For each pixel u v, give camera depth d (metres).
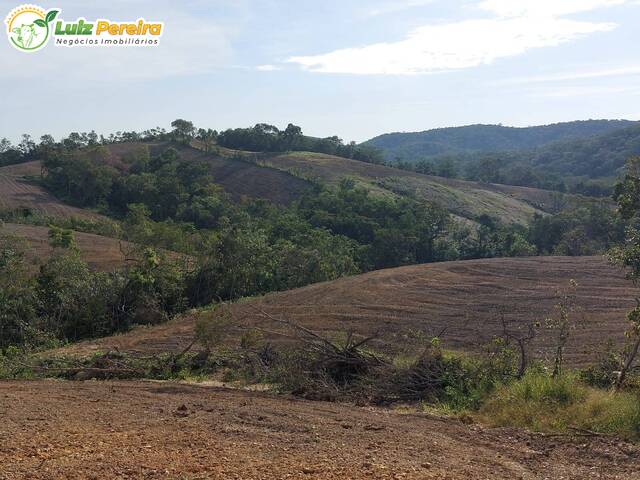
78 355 18.73
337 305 26.11
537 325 13.43
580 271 31.69
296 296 28.62
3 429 7.77
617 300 25.05
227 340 18.83
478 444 7.43
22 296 26.03
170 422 8.34
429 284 30.31
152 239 40.81
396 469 6.06
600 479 6.10
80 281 27.86
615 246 11.38
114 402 10.12
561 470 6.38
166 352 18.55
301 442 7.20
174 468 5.95
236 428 7.93
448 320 23.05
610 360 12.17
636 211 10.80
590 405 8.55
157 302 28.98
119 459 6.29
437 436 7.74
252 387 12.95
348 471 5.92
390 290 29.17
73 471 5.81
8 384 12.82
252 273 34.88
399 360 13.05
